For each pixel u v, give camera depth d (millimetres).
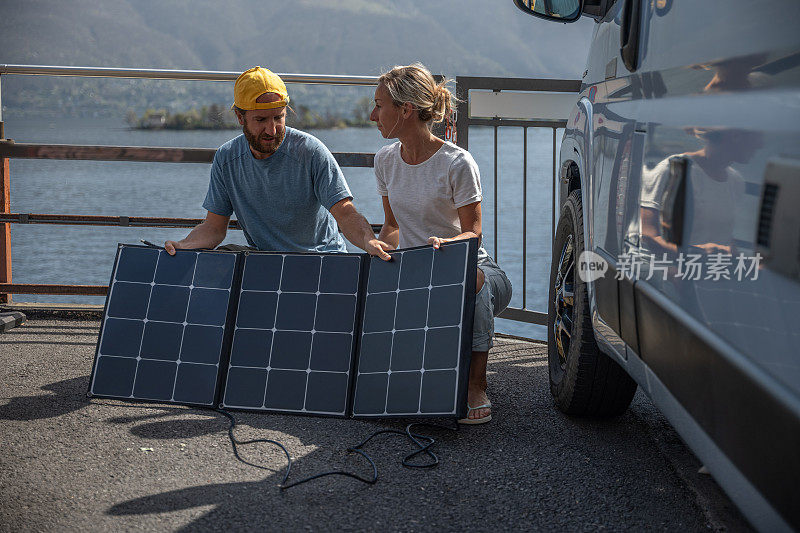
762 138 1335
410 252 2965
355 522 2166
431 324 2836
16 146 4637
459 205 3021
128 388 3059
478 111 4555
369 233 3164
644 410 3244
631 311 2094
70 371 3543
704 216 1586
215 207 3438
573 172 3264
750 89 1429
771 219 1261
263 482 2412
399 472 2520
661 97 1982
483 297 2963
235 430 2840
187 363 3047
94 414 2969
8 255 4766
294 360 2998
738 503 1392
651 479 2520
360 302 3020
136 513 2184
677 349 1687
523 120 4559
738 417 1352
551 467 2600
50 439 2719
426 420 3006
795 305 1168
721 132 1520
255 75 3135
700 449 1584
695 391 1577
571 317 3248
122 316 3131
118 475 2439
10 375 3467
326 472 2486
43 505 2221
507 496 2367
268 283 3105
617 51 2578
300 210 3393
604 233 2461
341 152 4645
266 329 3049
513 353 4234
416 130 3002
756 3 1460
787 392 1167
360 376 2934
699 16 1771
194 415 2980
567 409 3084
